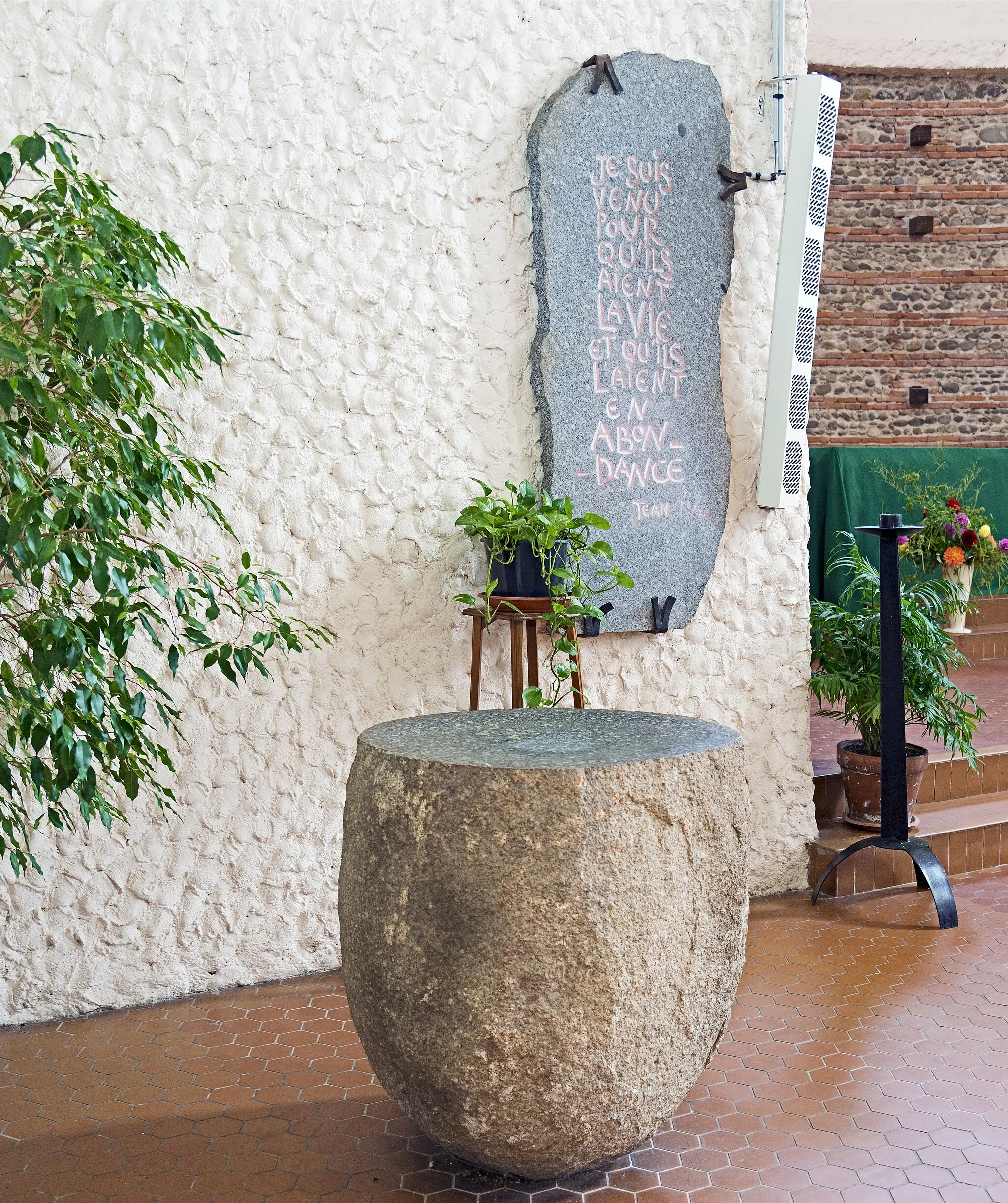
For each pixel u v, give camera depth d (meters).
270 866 3.03
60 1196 2.05
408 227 3.05
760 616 3.59
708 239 3.37
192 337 1.98
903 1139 2.21
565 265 3.15
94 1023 2.81
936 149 9.03
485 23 3.09
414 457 3.10
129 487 2.00
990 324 9.15
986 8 8.61
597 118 3.16
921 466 7.61
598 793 1.83
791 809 3.65
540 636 3.27
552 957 1.83
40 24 2.67
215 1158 2.18
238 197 2.88
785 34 3.44
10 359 1.63
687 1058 1.99
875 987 2.90
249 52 2.87
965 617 6.84
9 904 2.78
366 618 3.07
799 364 3.47
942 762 4.17
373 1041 1.99
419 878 1.88
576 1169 2.00
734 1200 2.02
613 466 3.27
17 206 1.94
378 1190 2.07
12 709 2.17
